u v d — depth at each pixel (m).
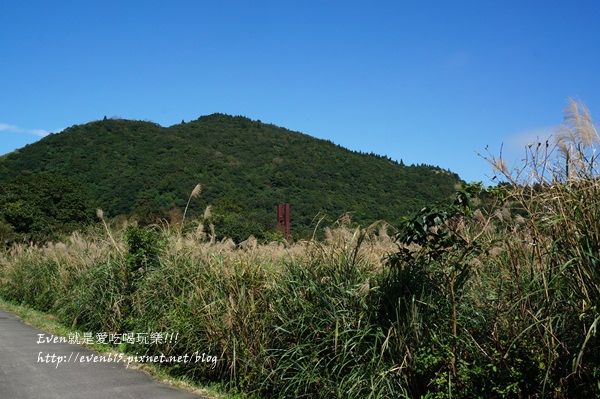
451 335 4.99
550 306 4.39
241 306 7.04
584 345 3.82
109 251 11.03
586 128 4.36
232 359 6.89
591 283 4.02
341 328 5.77
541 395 4.34
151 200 57.47
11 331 11.27
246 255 8.16
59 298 12.81
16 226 36.94
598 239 4.02
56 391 6.56
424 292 5.43
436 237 5.56
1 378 7.12
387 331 5.46
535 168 4.68
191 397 6.45
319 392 5.67
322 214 7.41
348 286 5.98
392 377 5.16
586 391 4.13
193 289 8.23
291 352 6.16
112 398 6.30
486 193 5.47
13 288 17.72
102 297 10.22
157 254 9.67
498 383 4.61
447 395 4.79
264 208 49.66
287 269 6.83
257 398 6.41
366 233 6.38
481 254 5.51
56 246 15.29
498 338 4.75
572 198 4.24
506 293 4.95
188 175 67.94
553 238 4.45
